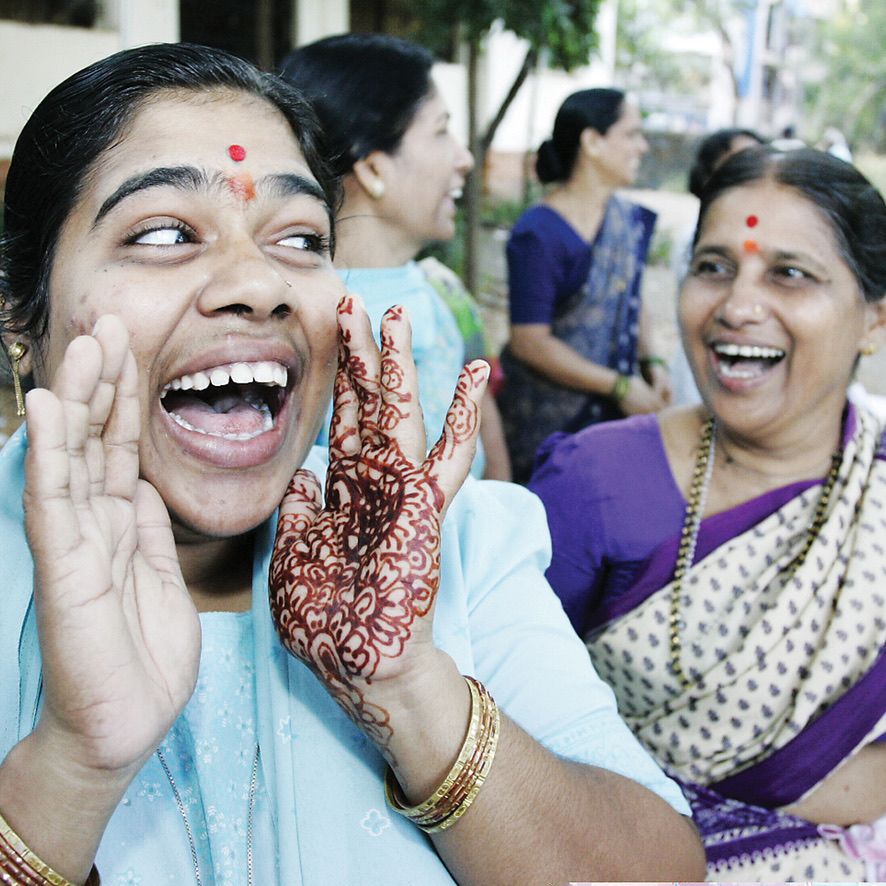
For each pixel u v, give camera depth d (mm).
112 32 5652
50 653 878
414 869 1092
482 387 1048
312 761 1110
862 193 1747
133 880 1061
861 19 19594
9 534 1147
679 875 1165
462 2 6871
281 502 1149
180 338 1071
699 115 19531
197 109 1116
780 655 1686
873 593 1683
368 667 972
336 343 1178
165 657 960
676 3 18219
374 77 2357
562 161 3461
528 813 1047
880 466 1779
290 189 1143
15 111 5719
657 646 1781
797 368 1755
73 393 888
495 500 1381
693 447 1884
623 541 1844
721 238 1787
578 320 3473
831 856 1667
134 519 973
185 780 1135
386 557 983
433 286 2879
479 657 1241
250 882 1107
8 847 902
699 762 1741
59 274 1098
